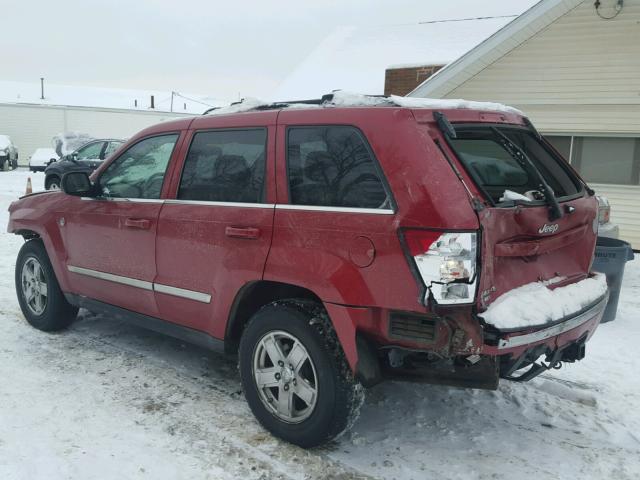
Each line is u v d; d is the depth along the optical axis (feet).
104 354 15.92
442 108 10.84
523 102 37.47
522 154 11.21
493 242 9.48
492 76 37.96
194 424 12.19
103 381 14.16
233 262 11.87
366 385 10.27
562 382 14.93
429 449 11.53
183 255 12.98
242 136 12.46
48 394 13.34
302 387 11.11
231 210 12.10
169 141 14.08
